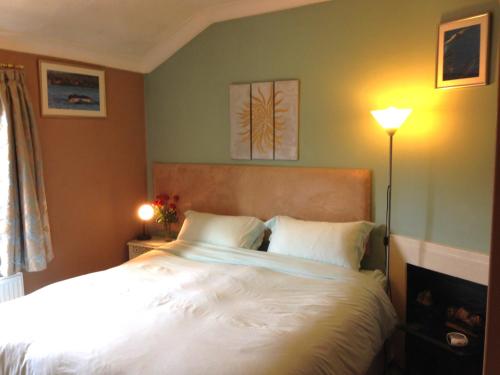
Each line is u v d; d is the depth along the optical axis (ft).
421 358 8.94
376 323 7.60
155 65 13.25
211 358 5.32
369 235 9.80
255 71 11.39
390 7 9.11
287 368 5.19
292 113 10.78
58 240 11.18
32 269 9.85
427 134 8.73
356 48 9.70
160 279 8.57
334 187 10.10
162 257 10.25
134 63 13.05
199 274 8.88
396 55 9.11
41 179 10.18
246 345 5.65
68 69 11.10
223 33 11.83
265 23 11.05
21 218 9.78
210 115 12.40
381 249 9.73
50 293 7.72
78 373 5.32
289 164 11.03
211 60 12.17
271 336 5.92
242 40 11.51
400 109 8.35
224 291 7.84
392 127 8.56
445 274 8.64
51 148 10.84
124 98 12.95
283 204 10.96
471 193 8.11
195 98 12.64
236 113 11.78
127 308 6.99
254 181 11.43
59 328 6.24
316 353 5.69
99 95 12.05
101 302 7.25
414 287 9.41
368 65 9.55
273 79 11.09
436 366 8.63
